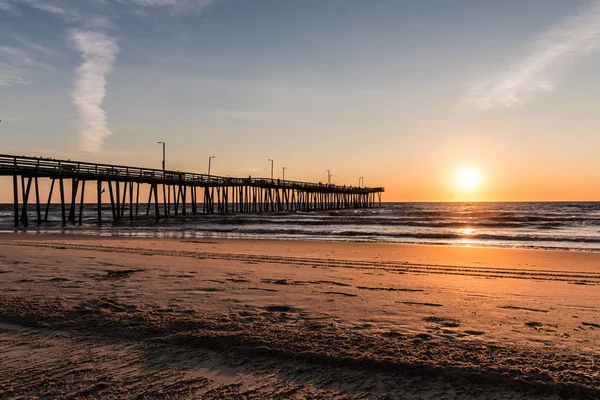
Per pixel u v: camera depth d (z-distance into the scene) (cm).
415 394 384
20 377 419
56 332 542
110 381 411
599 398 371
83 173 3709
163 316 598
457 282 966
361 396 381
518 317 624
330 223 3916
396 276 1044
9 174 3253
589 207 10494
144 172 4341
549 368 421
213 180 5441
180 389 395
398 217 5250
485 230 3164
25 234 2631
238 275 994
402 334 525
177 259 1293
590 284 976
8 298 692
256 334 518
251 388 396
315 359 451
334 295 769
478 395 381
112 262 1173
